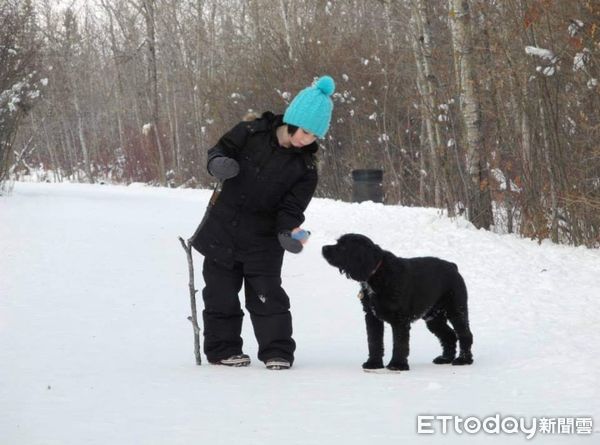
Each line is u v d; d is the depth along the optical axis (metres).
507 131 16.50
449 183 16.84
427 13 18.47
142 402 5.07
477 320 8.89
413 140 28.27
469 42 16.16
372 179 23.91
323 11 33.72
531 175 15.36
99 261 12.72
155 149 44.47
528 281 11.24
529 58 15.02
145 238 15.11
